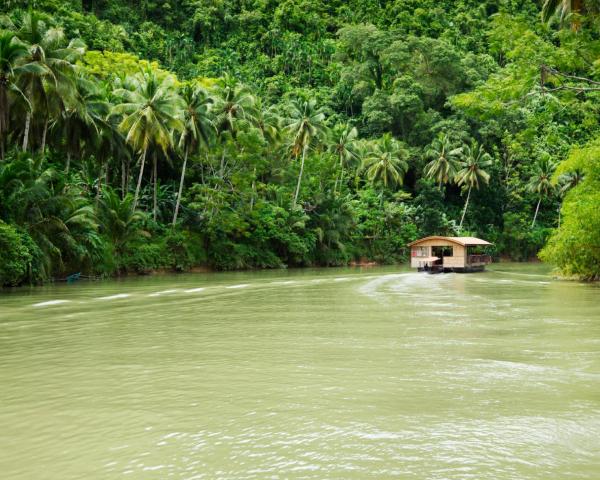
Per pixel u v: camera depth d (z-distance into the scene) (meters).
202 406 7.73
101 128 44.84
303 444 6.21
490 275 45.53
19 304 22.39
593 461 5.71
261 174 66.19
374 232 79.38
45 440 6.41
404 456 5.85
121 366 10.51
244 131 57.47
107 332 15.04
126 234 45.69
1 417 7.30
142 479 5.32
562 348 12.10
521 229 96.50
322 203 70.88
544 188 96.38
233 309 20.67
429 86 105.56
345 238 75.06
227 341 13.39
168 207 56.22
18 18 65.88
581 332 14.46
